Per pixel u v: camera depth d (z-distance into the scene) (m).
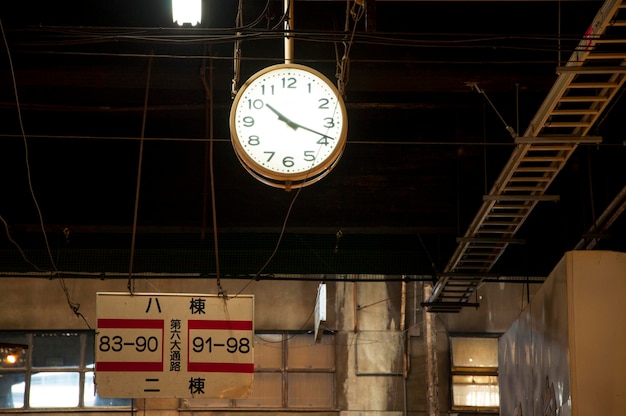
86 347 24.44
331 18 13.59
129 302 12.48
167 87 13.91
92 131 15.60
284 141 11.20
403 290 24.77
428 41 12.04
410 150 16.08
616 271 11.18
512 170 13.82
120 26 13.48
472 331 24.89
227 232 16.08
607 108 14.70
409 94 15.05
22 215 15.50
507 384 16.00
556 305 11.84
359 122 15.80
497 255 16.45
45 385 24.12
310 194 15.95
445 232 16.02
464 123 15.64
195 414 24.05
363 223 15.91
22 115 15.48
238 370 12.41
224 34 12.72
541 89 13.97
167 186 15.65
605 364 10.95
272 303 24.81
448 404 24.39
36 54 13.49
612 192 15.55
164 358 12.34
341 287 24.97
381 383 24.41
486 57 13.69
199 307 12.55
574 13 13.55
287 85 11.33
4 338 24.33
